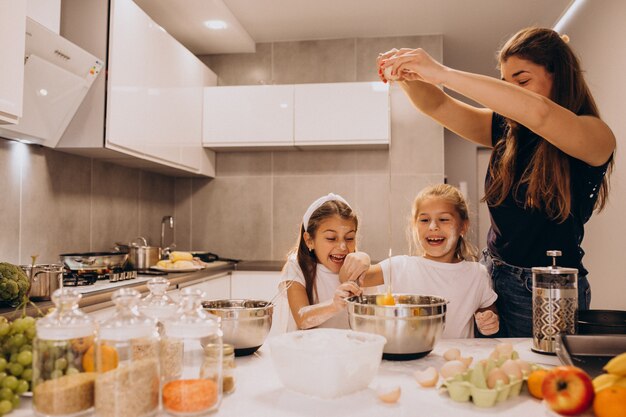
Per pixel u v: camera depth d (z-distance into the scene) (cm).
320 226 166
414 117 339
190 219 363
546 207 150
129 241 307
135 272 236
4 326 83
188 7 291
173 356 78
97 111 227
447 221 167
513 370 85
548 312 112
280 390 87
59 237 244
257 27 335
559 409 73
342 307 130
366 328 106
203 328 78
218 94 332
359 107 318
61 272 173
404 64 140
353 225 171
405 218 338
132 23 243
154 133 269
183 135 305
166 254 300
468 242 176
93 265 224
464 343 125
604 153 141
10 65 161
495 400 79
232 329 105
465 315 160
